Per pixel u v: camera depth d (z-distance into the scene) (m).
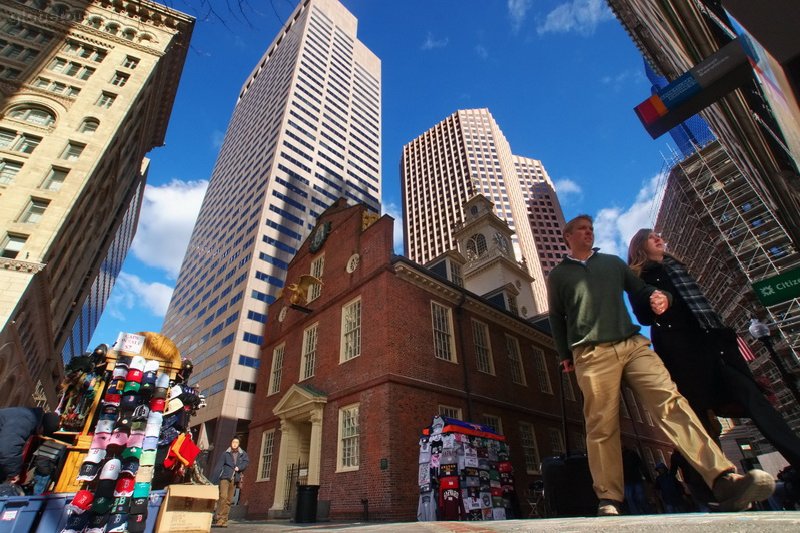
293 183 74.06
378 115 109.00
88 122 31.09
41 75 31.72
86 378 5.52
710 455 1.97
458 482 8.52
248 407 50.94
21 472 4.76
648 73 12.12
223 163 104.38
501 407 16.14
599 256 3.03
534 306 26.67
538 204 118.69
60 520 3.88
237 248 69.38
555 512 4.00
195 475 5.80
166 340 6.04
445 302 16.73
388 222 16.17
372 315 14.57
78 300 45.03
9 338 21.58
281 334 19.98
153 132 47.12
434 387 13.84
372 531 2.06
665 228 41.50
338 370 14.94
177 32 42.00
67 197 26.59
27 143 28.06
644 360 2.47
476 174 98.75
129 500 3.44
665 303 2.69
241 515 15.84
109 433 3.65
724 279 32.69
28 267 22.47
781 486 4.29
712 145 30.55
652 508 3.73
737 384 2.43
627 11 9.95
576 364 2.75
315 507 11.10
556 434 18.62
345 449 13.13
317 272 19.62
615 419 2.50
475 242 29.94
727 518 1.02
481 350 17.19
